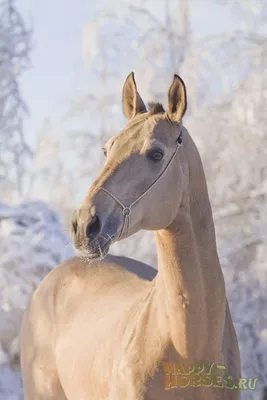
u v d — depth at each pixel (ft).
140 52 58.85
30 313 24.32
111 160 16.22
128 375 16.80
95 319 20.66
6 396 39.09
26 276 40.73
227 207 51.78
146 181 16.11
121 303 20.25
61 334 22.41
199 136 53.21
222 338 17.02
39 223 41.55
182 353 16.44
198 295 16.34
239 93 51.88
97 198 15.51
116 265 23.40
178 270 16.42
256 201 50.62
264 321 48.26
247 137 50.55
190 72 54.80
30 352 23.54
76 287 23.31
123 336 18.10
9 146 77.92
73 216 15.40
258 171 51.06
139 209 16.02
